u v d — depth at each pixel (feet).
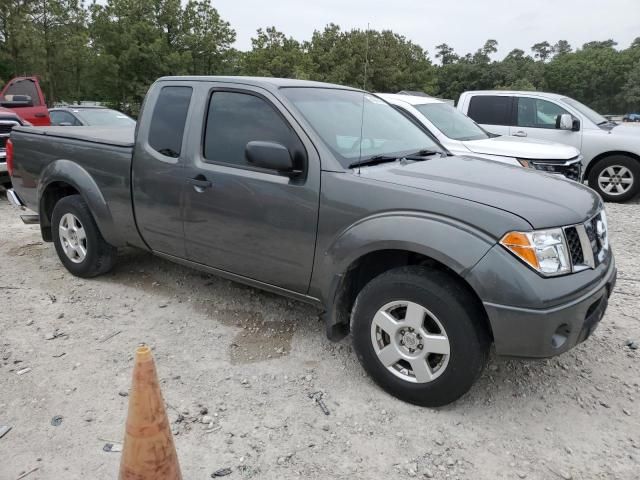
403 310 10.07
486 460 8.77
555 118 29.71
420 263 10.42
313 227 10.78
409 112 22.76
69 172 15.56
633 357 11.91
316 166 10.79
